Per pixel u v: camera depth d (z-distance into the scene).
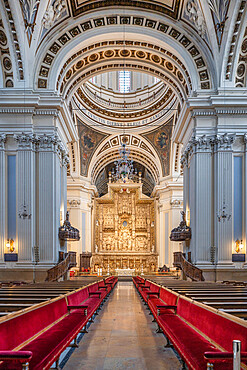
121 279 23.58
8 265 13.07
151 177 32.38
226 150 13.73
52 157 13.77
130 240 30.12
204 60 14.23
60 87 15.10
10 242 13.35
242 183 13.81
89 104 23.70
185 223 15.04
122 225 30.66
